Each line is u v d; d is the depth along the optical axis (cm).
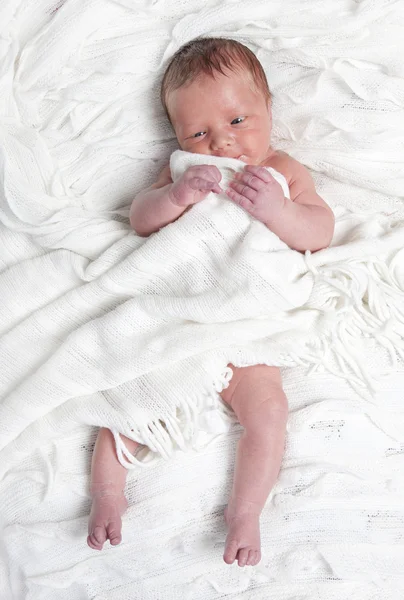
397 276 162
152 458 154
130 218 164
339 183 177
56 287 165
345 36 167
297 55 170
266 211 148
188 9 174
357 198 176
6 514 159
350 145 171
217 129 162
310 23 169
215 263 153
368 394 153
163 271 155
